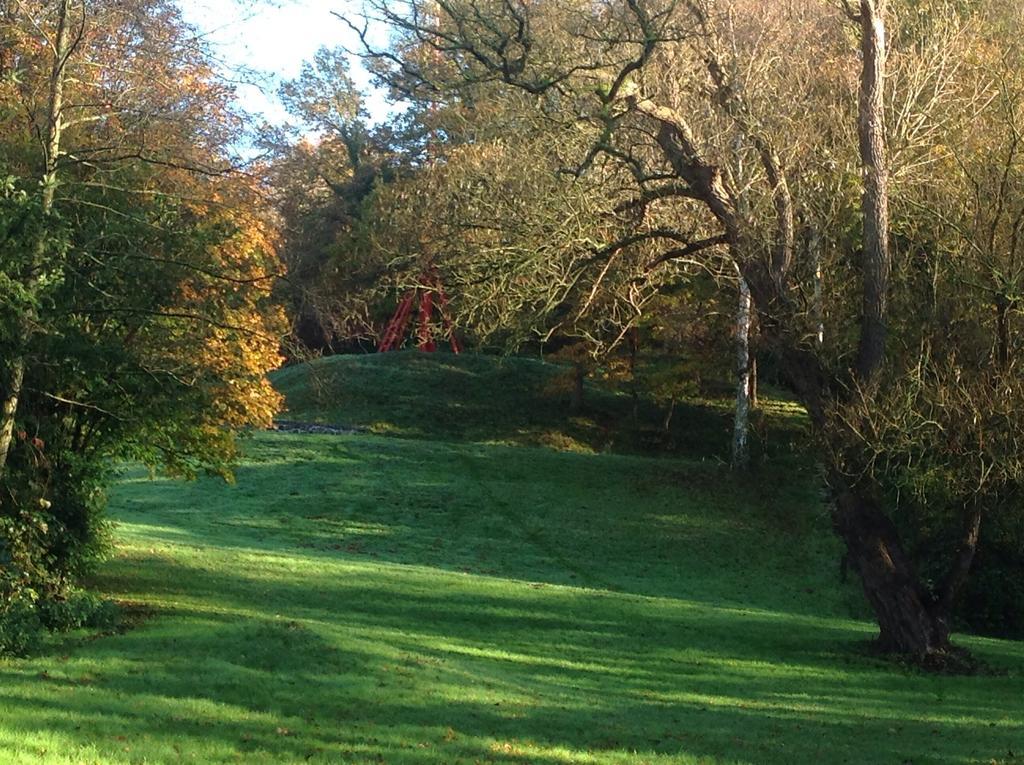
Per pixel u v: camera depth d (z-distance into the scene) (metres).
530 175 19.78
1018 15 21.36
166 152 15.88
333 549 30.31
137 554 24.38
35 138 15.48
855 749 12.70
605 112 17.69
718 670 18.08
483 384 50.06
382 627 19.38
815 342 18.70
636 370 44.72
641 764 11.21
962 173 18.70
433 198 27.30
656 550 32.78
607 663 18.14
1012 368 17.23
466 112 32.41
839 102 21.22
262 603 20.44
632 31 18.12
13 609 14.22
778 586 30.53
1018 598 25.89
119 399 16.81
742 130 19.05
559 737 12.33
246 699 12.71
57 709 11.27
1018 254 17.86
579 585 28.38
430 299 26.08
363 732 11.70
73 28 15.43
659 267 21.19
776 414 45.59
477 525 34.03
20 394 15.45
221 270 16.08
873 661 19.02
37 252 14.09
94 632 15.65
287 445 41.78
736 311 35.53
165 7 15.66
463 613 21.55
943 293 18.31
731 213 18.91
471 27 18.11
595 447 44.34
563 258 19.30
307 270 18.94
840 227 19.41
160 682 12.98
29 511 15.41
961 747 13.04
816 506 35.44
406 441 42.69
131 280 15.70
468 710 13.34
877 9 18.55
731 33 19.31
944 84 19.75
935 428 17.12
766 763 11.66
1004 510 18.81
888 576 19.22
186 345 16.42
